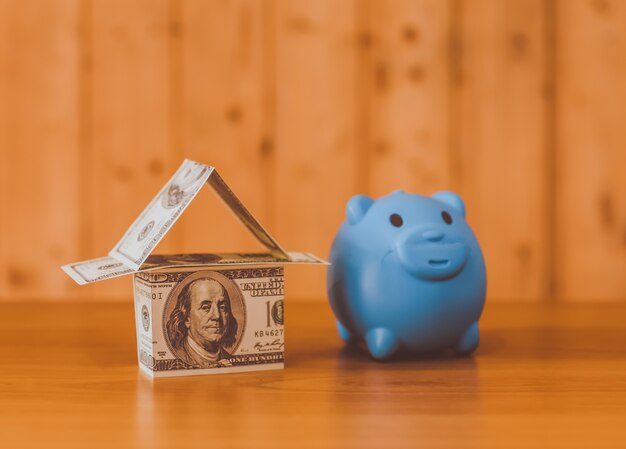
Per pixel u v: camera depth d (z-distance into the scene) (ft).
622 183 6.39
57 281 6.41
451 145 6.35
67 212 6.38
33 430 3.05
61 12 6.29
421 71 6.32
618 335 4.81
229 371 3.85
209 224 6.34
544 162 6.38
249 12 6.29
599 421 3.13
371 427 3.06
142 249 3.75
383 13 6.30
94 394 3.52
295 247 6.37
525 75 6.34
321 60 6.31
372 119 6.33
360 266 3.96
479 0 6.31
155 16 6.29
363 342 4.40
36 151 6.35
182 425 3.10
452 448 2.84
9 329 5.01
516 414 3.21
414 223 3.94
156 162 6.35
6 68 6.32
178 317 3.77
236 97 6.32
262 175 6.35
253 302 3.87
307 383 3.67
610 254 6.41
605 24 6.33
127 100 6.32
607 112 6.37
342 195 6.35
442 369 3.94
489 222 6.39
